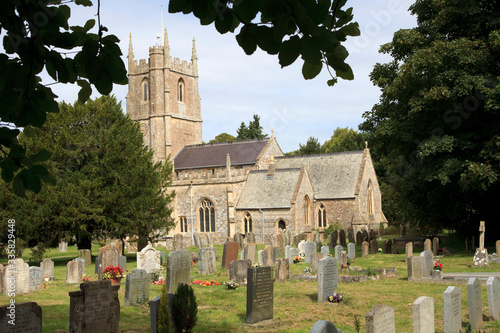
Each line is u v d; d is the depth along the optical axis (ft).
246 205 205.46
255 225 202.59
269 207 199.72
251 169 217.56
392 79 137.28
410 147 130.72
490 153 106.01
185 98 262.47
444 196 130.31
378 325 38.91
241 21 12.71
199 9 12.09
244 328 51.01
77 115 138.72
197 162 236.22
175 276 69.00
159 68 250.78
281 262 84.17
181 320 44.91
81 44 14.26
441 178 109.91
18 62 14.46
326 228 207.31
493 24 115.44
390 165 201.57
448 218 136.87
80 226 125.70
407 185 139.64
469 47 111.34
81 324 42.88
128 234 142.51
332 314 58.03
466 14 116.47
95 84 14.65
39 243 132.87
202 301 65.16
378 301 64.80
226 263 103.50
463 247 131.03
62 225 129.70
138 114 256.93
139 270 63.16
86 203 127.54
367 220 213.87
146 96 257.34
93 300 43.88
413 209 140.87
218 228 207.10
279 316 56.65
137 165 137.49
